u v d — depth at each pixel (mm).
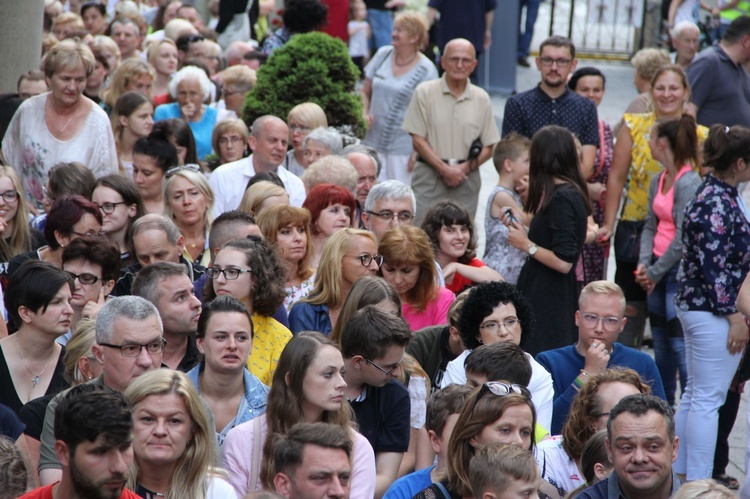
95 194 25703
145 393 15836
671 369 30062
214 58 48844
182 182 26734
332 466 15031
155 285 20172
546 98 35906
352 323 19266
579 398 18969
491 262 30328
